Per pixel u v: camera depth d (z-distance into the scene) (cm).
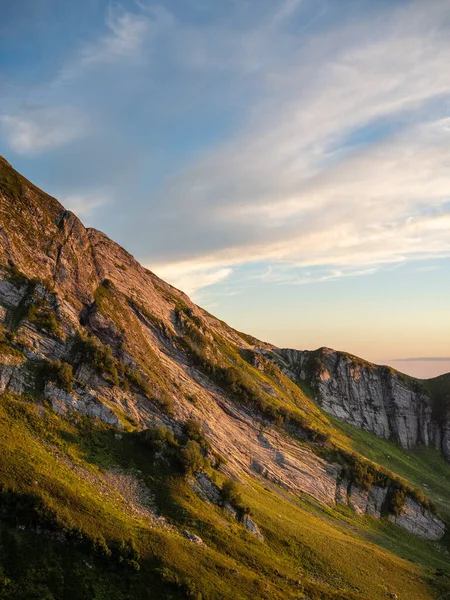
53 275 10912
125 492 6962
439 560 11331
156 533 6256
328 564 7919
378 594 7631
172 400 10475
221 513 7750
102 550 5416
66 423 7675
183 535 6644
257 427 12556
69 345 9344
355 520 11456
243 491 9194
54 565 5031
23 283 9756
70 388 8250
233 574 6169
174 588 5466
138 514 6638
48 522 5338
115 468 7350
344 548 8794
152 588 5369
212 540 6856
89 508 5994
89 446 7512
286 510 9656
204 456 9400
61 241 11906
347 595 7094
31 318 9156
